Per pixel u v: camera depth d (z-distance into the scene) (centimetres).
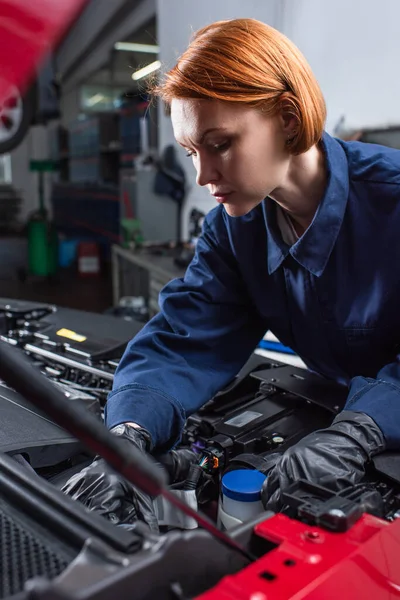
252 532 59
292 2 330
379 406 83
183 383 101
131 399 93
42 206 714
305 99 77
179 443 106
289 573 51
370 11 281
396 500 74
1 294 621
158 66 85
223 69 71
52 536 54
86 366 120
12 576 49
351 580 54
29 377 42
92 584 44
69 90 1140
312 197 96
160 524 76
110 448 45
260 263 106
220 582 50
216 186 81
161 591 49
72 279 693
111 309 336
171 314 108
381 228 96
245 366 125
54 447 87
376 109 286
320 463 72
